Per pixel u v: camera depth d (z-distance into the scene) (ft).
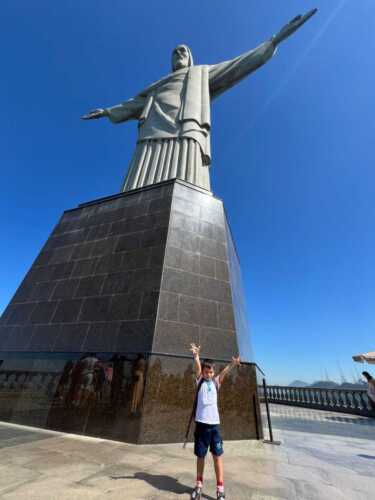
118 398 23.75
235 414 25.16
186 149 51.11
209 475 15.26
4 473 13.79
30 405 26.43
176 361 25.46
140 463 16.51
